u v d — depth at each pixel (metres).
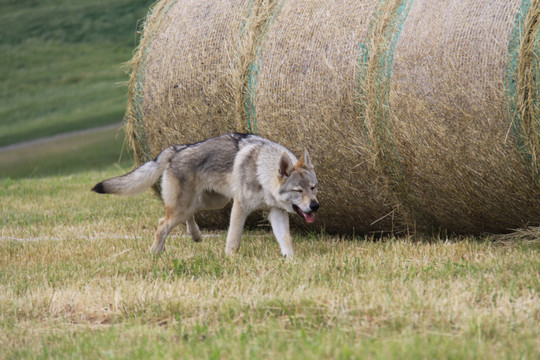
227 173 11.23
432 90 10.03
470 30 9.79
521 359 5.82
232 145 11.31
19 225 15.45
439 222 11.28
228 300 8.15
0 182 24.25
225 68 12.24
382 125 10.62
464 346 6.16
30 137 47.44
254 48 12.05
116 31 74.06
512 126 9.48
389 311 7.37
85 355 6.78
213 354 6.27
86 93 58.47
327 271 9.52
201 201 11.80
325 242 12.12
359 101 10.81
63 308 8.50
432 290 8.12
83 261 11.31
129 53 68.50
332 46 11.16
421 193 10.84
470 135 9.86
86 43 71.56
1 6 79.88
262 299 8.05
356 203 11.67
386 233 12.30
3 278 10.26
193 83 12.55
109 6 79.69
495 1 9.77
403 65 10.31
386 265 9.76
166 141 13.13
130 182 11.55
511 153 9.62
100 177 24.48
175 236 13.45
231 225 11.21
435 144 10.18
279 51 11.74
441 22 10.12
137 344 6.93
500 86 9.46
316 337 6.67
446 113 9.95
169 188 11.46
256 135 11.51
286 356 6.17
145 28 13.71
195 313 8.00
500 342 6.36
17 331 7.73
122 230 14.45
